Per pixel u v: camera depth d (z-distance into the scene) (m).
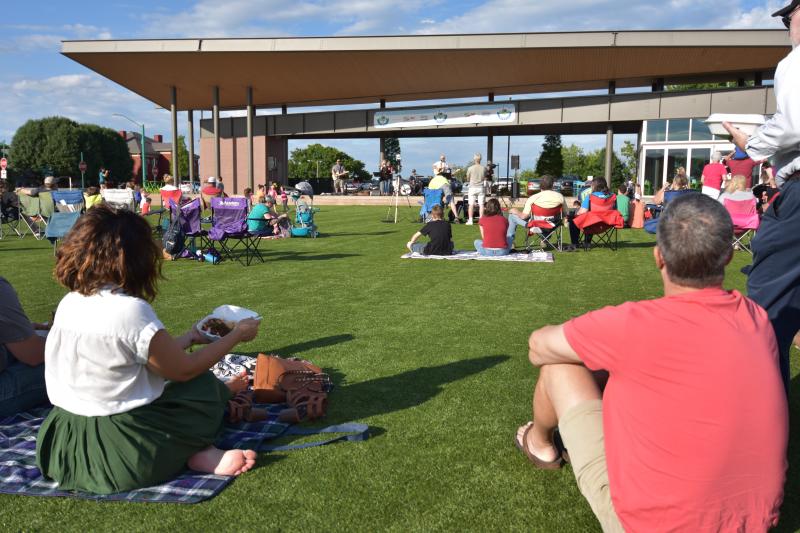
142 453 2.17
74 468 2.19
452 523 2.00
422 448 2.56
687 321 1.50
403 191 29.45
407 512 2.06
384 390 3.27
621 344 1.57
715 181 9.82
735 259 8.48
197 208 8.61
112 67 27.25
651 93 25.77
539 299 5.72
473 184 15.55
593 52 23.81
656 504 1.53
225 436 2.62
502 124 29.09
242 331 2.41
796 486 2.21
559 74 27.98
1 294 2.70
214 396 2.40
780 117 2.41
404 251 9.81
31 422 2.75
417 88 31.97
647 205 14.35
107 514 2.04
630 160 65.38
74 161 63.78
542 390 2.11
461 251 9.80
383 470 2.36
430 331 4.52
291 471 2.36
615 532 1.66
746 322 1.53
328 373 3.55
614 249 9.65
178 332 4.63
